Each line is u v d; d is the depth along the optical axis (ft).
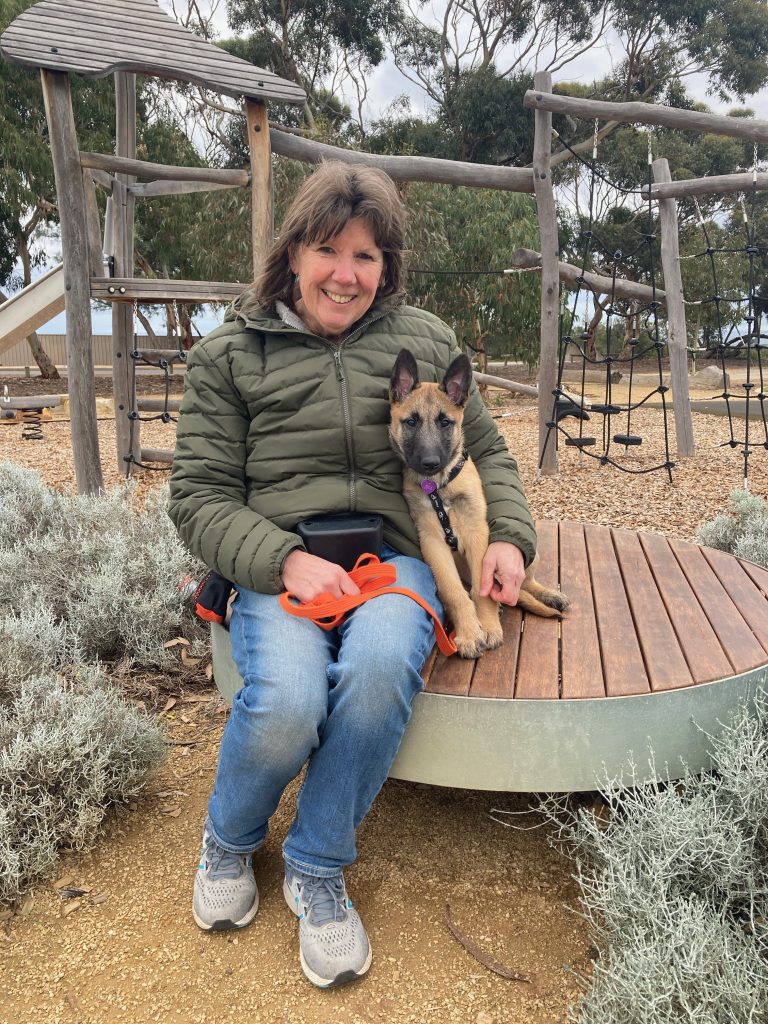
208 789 9.09
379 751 6.42
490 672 7.57
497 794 8.98
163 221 60.54
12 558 14.07
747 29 79.00
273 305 8.05
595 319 68.39
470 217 51.42
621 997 5.56
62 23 17.62
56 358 108.37
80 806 7.98
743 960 5.55
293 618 6.99
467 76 78.18
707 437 34.45
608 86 84.58
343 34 79.25
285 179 44.29
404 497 8.71
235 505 7.58
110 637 12.25
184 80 18.34
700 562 10.96
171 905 7.26
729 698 7.53
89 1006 6.21
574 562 10.93
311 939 6.34
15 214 70.03
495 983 6.34
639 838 6.58
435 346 9.17
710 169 85.76
